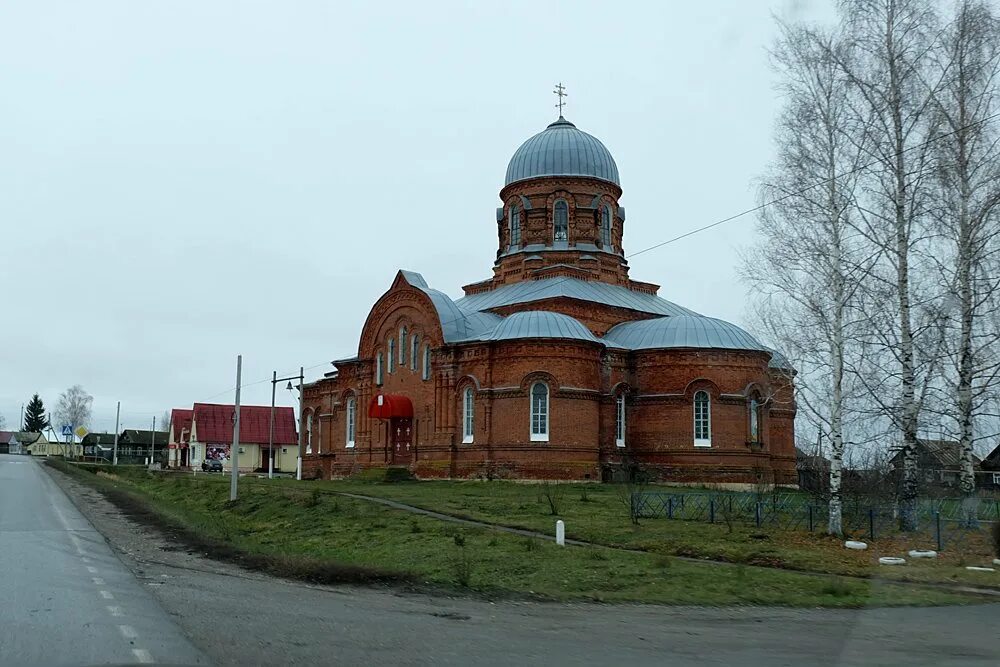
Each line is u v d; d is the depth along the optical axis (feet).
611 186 183.32
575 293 166.71
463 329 160.35
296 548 82.48
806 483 140.87
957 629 43.50
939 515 82.94
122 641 37.19
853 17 87.66
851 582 60.13
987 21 85.66
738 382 152.87
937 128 84.53
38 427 653.30
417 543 76.64
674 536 81.82
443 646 38.70
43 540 77.10
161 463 343.67
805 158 86.84
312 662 34.73
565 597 54.08
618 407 157.28
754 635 42.73
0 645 36.35
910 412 82.64
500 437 148.25
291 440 315.78
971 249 84.89
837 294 84.38
